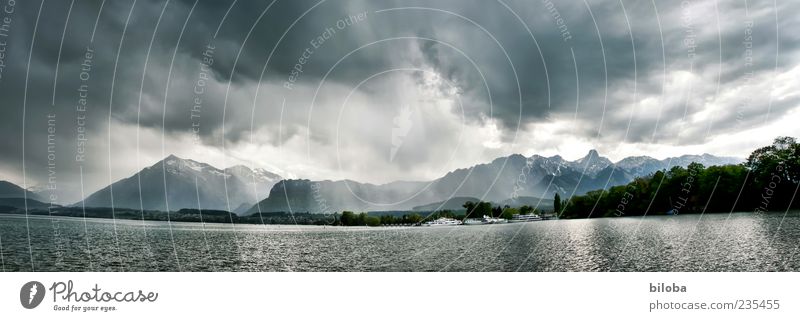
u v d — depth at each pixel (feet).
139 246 90.89
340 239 108.99
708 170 248.52
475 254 86.74
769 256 80.79
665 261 77.87
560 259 80.84
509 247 96.22
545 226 157.58
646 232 128.36
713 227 137.90
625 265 74.90
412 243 101.35
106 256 80.79
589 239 108.47
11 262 73.92
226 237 107.65
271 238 107.55
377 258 82.07
